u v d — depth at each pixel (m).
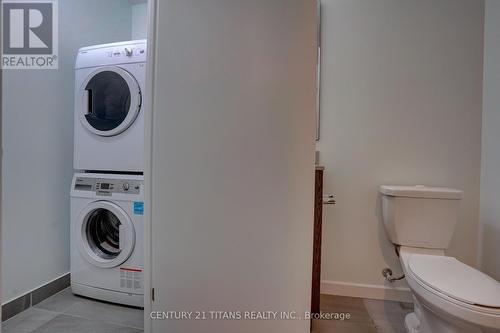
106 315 1.56
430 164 1.75
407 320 1.48
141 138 1.64
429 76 1.74
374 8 1.79
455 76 1.71
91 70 1.70
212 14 1.08
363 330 1.47
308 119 1.10
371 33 1.79
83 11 1.97
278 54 1.06
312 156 1.11
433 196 1.50
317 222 1.50
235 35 1.07
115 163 1.69
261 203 1.09
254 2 1.06
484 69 1.67
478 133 1.69
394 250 1.80
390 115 1.79
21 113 1.56
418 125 1.76
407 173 1.78
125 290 1.64
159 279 1.18
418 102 1.75
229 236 1.11
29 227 1.61
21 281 1.57
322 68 1.85
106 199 1.65
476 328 0.99
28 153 1.60
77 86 1.74
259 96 1.07
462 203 1.72
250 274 1.10
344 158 1.84
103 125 1.69
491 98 1.61
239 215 1.10
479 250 1.68
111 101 1.74
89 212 1.68
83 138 1.74
